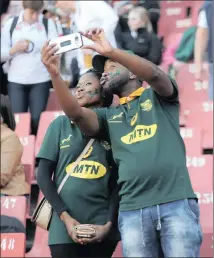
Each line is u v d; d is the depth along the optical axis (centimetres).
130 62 602
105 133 674
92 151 697
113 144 630
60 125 711
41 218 707
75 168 696
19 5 1514
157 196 599
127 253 596
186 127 1166
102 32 609
